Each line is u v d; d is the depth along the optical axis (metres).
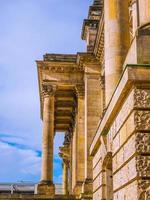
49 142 57.59
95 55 56.25
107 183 24.19
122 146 17.72
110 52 23.05
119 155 18.36
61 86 59.81
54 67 59.56
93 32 60.25
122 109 17.84
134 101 15.79
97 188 26.98
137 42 16.73
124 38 23.11
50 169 56.62
